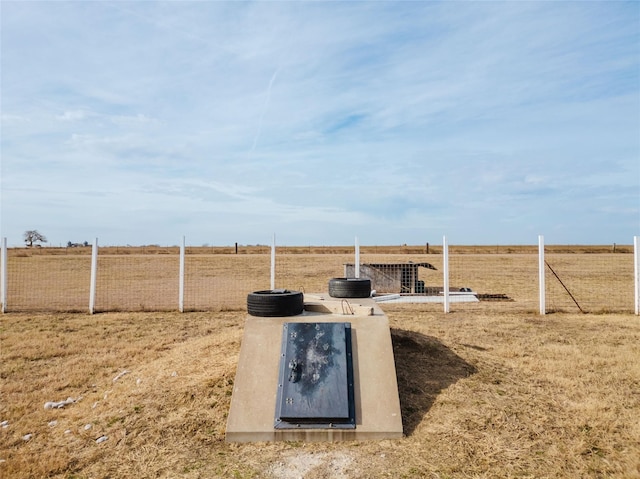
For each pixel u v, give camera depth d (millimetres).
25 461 4938
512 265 31766
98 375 8102
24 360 9039
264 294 6863
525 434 5273
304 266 30656
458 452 4895
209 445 5141
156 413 5824
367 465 4660
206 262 33781
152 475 4605
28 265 30688
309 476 4477
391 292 17422
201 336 10805
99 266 30578
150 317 13188
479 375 6906
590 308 14664
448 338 9109
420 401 6004
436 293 17484
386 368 5879
